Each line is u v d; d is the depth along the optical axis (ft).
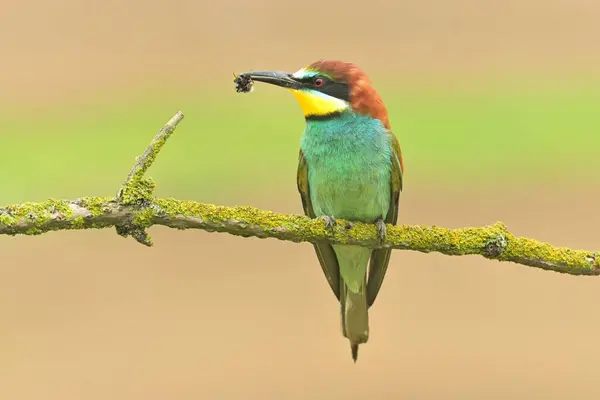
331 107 35.32
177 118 26.50
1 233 25.44
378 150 34.99
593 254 29.78
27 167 58.18
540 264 29.73
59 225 25.80
